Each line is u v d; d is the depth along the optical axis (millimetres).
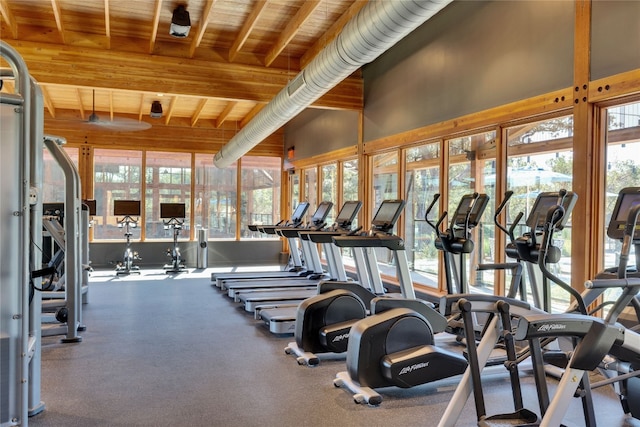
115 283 9078
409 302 3896
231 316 6250
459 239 4391
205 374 4004
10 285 2695
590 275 4242
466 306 2637
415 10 3781
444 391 3617
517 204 5383
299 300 6457
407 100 7137
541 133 5039
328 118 10062
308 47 7535
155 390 3631
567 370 2336
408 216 7574
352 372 3555
